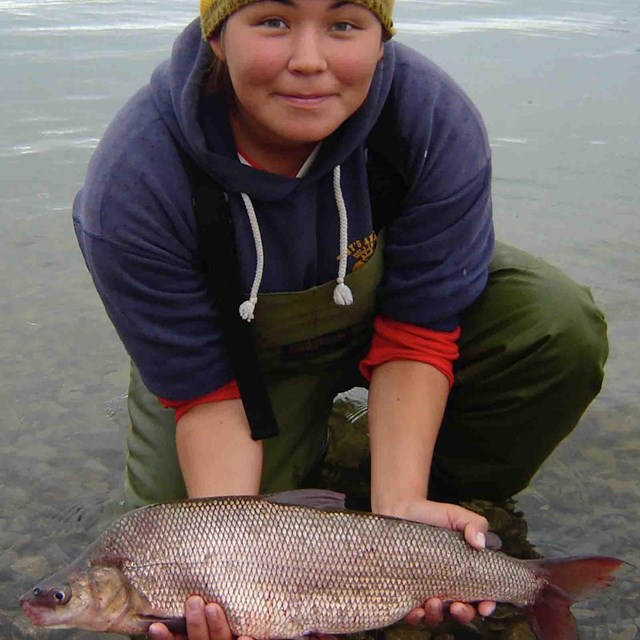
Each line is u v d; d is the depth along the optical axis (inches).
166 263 39.3
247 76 35.0
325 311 43.0
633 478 48.4
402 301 42.5
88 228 39.2
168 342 40.5
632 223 79.4
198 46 37.9
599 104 113.4
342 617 35.8
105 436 52.0
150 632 34.5
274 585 35.0
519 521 45.8
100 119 103.3
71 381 56.9
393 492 39.8
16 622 39.3
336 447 51.1
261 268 40.3
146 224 38.4
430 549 36.3
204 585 34.9
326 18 34.1
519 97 114.7
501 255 47.1
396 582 36.0
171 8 164.7
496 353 44.5
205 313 40.6
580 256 72.8
